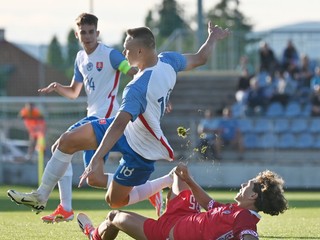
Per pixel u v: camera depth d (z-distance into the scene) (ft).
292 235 65.92
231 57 188.24
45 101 163.12
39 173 138.31
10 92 183.93
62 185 71.61
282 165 148.77
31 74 184.14
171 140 151.74
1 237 63.57
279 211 48.96
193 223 49.11
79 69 70.33
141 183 58.34
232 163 148.56
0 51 185.68
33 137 153.28
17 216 83.61
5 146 154.71
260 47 185.26
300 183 148.77
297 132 156.56
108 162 146.30
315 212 90.84
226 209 48.70
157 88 53.52
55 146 60.49
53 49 175.83
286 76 171.83
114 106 68.95
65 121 153.48
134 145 56.44
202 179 148.46
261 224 74.84
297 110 165.78
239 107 167.53
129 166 57.16
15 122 154.51
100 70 68.74
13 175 153.99
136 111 52.37
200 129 151.43
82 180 50.08
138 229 51.03
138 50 53.83
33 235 64.90
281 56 184.34
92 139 57.93
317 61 184.55
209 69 188.85
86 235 59.06
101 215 86.17
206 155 149.18
